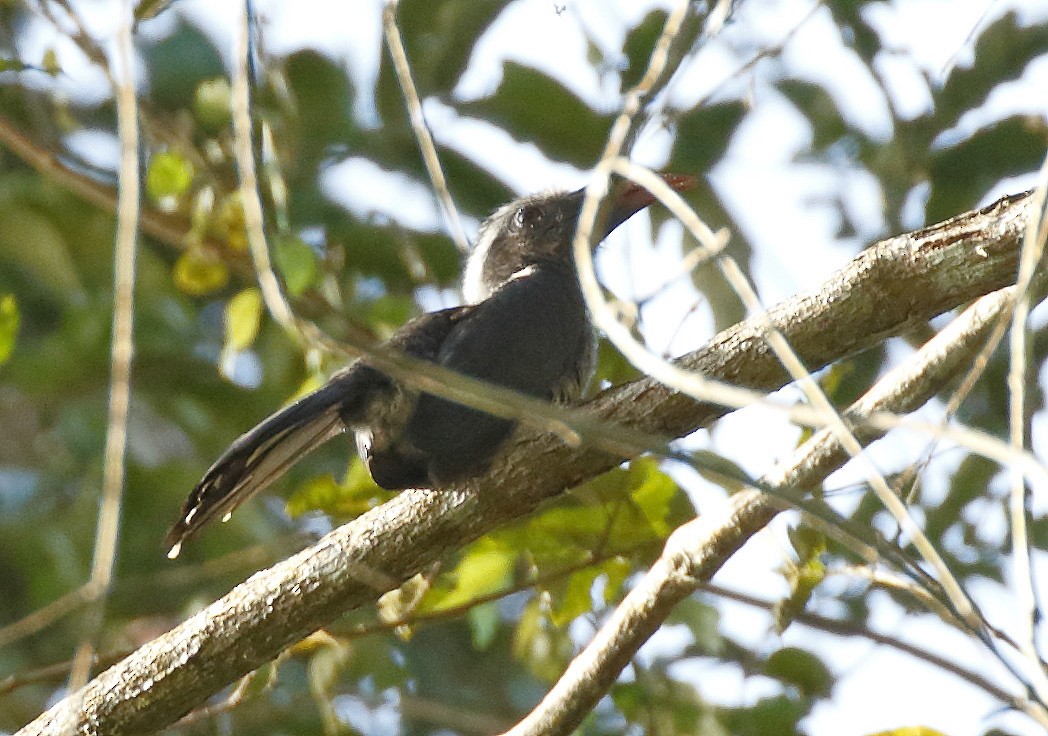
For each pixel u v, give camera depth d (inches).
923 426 231.5
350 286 481.1
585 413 333.1
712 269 439.2
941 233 322.3
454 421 341.7
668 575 328.2
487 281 460.1
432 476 332.2
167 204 424.5
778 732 410.3
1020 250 315.0
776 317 328.8
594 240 323.0
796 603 350.3
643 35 454.9
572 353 409.7
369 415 360.8
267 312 535.8
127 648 409.7
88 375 515.8
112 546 219.1
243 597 331.9
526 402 238.5
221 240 427.2
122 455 222.5
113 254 537.3
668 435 332.8
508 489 334.0
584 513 378.9
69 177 454.0
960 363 321.1
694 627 422.9
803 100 482.3
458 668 514.0
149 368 520.7
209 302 558.6
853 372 468.4
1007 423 456.8
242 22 256.2
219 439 515.2
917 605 400.2
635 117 274.7
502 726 431.8
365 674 424.2
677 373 236.2
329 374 410.3
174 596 477.7
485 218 491.8
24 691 490.0
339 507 375.9
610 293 438.6
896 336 329.1
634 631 328.8
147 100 433.1
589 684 329.4
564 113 466.9
